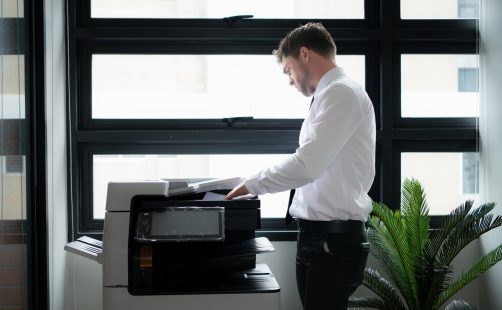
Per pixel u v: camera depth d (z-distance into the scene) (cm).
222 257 183
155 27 288
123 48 290
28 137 241
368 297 264
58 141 273
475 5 295
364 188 196
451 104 299
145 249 176
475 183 302
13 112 221
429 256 245
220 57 293
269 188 187
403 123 297
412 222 248
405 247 249
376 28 292
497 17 272
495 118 275
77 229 291
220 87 294
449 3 295
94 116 293
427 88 298
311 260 192
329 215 190
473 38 292
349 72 297
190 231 169
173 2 290
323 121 185
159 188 176
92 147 292
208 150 295
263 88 294
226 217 181
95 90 292
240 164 298
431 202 302
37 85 249
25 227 236
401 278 255
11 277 220
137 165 296
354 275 192
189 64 293
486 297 287
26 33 238
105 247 175
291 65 207
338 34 288
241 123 293
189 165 297
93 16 289
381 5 289
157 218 172
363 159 194
